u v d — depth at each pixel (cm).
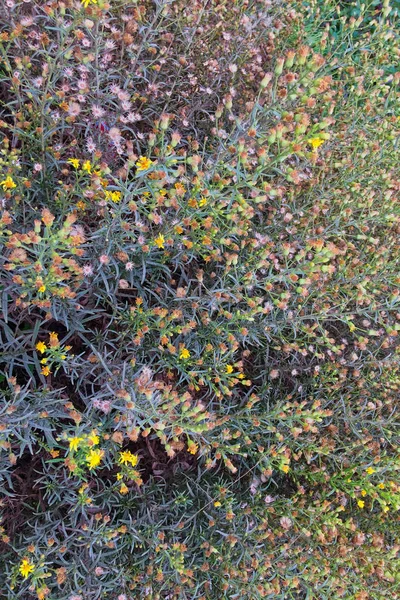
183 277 70
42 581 58
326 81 58
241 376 67
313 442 70
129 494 68
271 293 67
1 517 60
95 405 57
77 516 65
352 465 69
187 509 70
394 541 77
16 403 55
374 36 81
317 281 72
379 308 77
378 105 89
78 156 67
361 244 79
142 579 64
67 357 60
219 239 65
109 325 67
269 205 77
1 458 58
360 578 67
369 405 73
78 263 62
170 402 55
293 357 77
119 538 66
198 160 58
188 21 70
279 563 65
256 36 79
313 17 95
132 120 65
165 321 63
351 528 68
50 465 61
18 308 63
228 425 69
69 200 64
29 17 60
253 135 56
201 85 76
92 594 62
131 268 62
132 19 64
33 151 64
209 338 68
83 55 62
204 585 67
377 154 78
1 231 53
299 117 54
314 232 74
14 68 66
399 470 72
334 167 80
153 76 71
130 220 67
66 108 60
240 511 69
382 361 75
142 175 55
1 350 63
